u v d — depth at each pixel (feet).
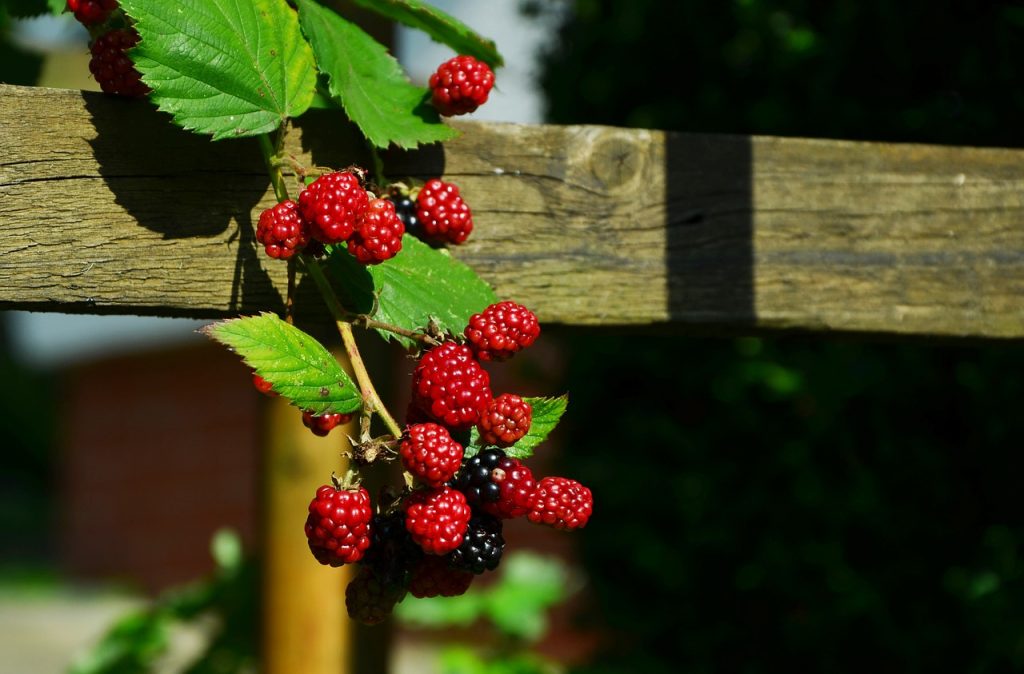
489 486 2.21
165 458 13.33
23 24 3.19
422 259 2.38
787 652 4.08
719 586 4.21
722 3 4.25
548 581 4.16
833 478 3.93
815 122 3.89
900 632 3.80
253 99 2.29
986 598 3.62
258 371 2.19
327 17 2.40
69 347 13.80
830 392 3.89
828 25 3.89
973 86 3.42
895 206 2.58
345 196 2.23
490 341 2.27
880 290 2.56
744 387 4.14
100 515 14.16
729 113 4.27
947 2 3.48
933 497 3.78
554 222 2.48
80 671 3.71
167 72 2.25
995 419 3.57
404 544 2.23
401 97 2.41
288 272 2.34
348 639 3.27
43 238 2.31
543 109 5.02
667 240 2.51
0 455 21.68
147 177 2.34
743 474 4.17
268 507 3.25
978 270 2.59
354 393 2.25
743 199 2.54
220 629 3.66
